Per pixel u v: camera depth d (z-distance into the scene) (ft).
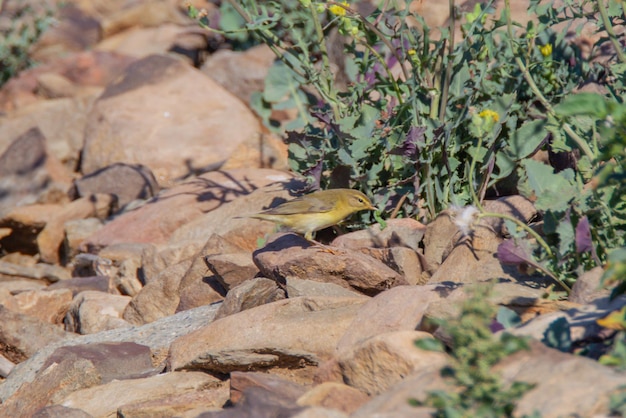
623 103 35.65
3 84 96.99
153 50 97.71
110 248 52.80
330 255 35.12
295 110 72.95
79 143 78.43
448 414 19.98
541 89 43.86
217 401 29.17
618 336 23.32
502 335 20.58
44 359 38.63
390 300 29.71
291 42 53.57
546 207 29.66
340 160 42.14
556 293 29.43
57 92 91.45
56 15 110.42
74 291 50.11
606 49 47.88
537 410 21.04
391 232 39.09
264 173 57.82
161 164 69.97
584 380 21.42
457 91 41.81
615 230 29.89
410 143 38.81
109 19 109.19
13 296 47.11
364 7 61.16
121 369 35.01
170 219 54.29
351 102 44.42
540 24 41.06
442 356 25.09
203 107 73.00
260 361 30.42
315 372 29.53
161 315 43.65
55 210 64.39
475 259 33.63
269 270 36.94
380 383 25.73
